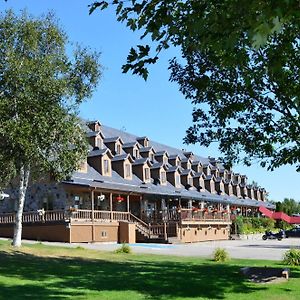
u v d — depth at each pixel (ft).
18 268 49.26
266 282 42.37
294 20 17.62
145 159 154.51
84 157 69.72
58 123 63.67
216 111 45.03
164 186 161.58
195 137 46.73
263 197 263.70
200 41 17.95
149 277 45.27
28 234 115.03
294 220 224.94
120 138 151.84
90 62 69.62
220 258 67.72
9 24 65.05
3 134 60.70
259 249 100.01
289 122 40.81
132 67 19.17
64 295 34.42
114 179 136.36
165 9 18.21
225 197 204.13
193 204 174.91
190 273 48.96
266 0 12.37
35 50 66.03
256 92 41.16
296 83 36.35
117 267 53.93
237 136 44.55
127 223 124.57
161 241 128.47
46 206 119.65
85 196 126.11
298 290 38.17
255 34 11.02
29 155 62.39
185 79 44.78
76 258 63.05
